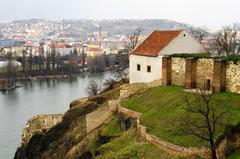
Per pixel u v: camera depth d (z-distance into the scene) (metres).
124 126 60.53
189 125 48.16
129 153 49.75
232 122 47.28
